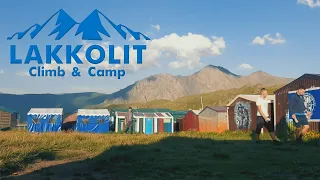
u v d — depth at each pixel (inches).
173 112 2063.2
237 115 1406.3
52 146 451.5
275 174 251.1
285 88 1029.8
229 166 287.3
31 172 282.0
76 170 288.2
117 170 281.6
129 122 1237.7
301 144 470.3
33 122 1640.0
